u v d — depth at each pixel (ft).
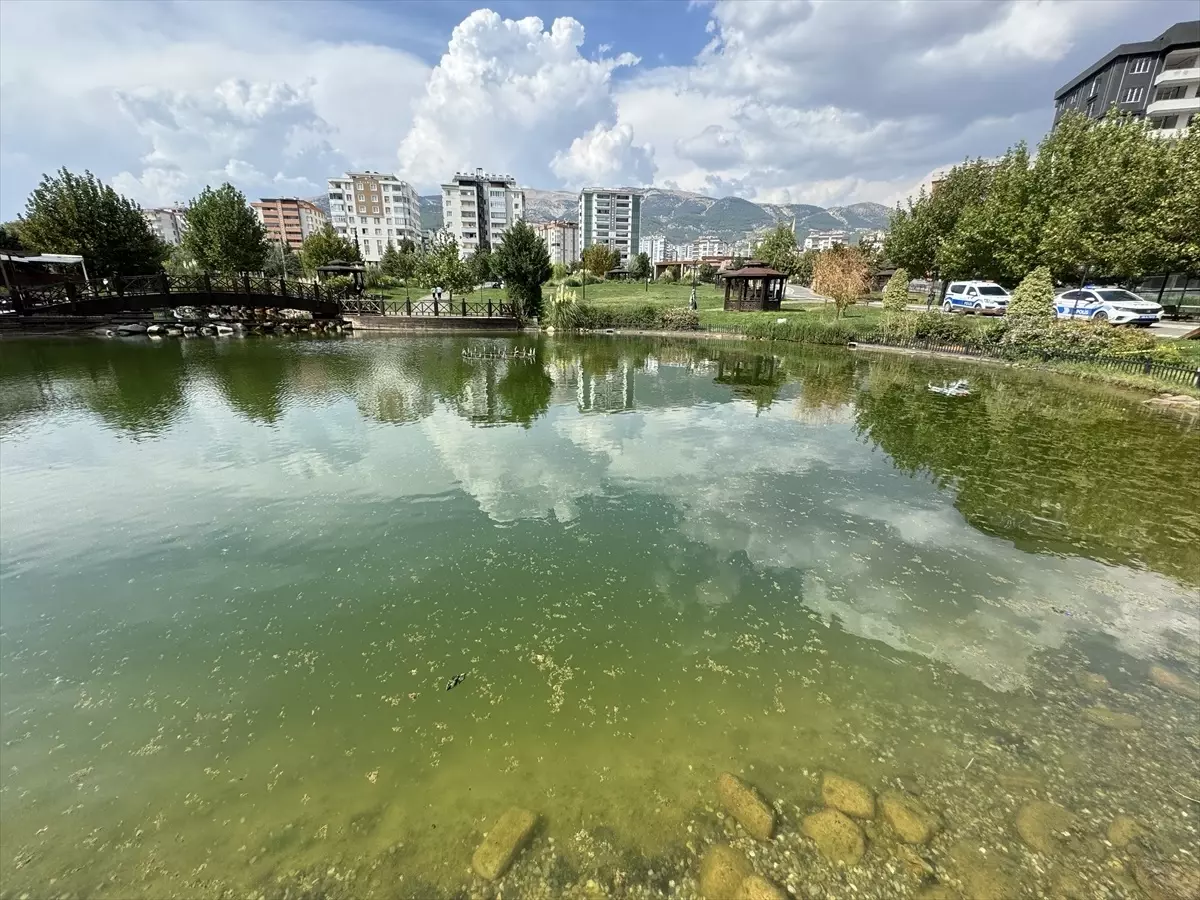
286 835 8.65
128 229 92.27
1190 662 12.88
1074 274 67.41
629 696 11.72
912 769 9.89
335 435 30.22
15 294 69.56
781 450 28.22
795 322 76.07
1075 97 137.18
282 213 314.96
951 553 17.98
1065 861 8.24
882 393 42.22
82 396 38.75
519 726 10.89
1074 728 10.90
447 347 68.44
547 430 31.65
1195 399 37.29
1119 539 18.92
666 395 41.50
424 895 7.68
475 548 18.15
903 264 98.22
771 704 11.50
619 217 384.06
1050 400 39.75
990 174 90.38
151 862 8.26
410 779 9.68
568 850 8.33
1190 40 110.93
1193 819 8.97
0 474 24.22
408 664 12.75
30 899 7.74
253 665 12.73
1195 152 53.42
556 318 85.40
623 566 17.10
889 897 7.68
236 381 44.73
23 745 10.48
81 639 13.66
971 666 12.73
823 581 16.34
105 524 19.67
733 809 8.98
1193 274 63.87
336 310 90.22
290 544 18.34
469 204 308.19
